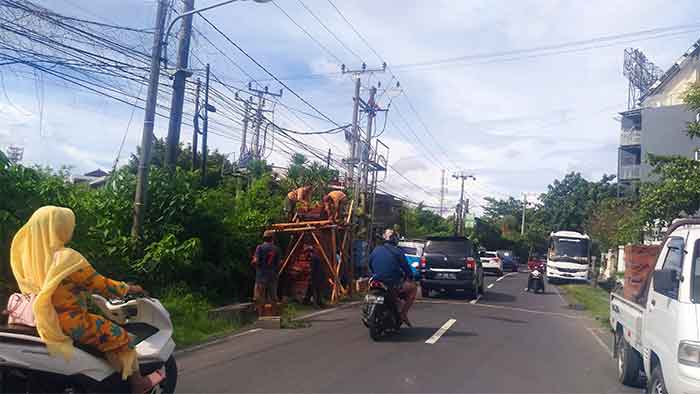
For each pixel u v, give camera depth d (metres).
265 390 6.78
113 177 12.45
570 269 32.16
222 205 14.12
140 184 11.45
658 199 12.61
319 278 15.54
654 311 6.22
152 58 11.45
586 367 8.91
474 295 19.72
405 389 7.02
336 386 7.04
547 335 11.99
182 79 13.38
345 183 25.67
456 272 18.81
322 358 8.64
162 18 11.55
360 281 19.33
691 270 5.66
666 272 5.86
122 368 4.68
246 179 21.41
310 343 9.87
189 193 12.72
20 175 8.81
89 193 12.27
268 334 10.75
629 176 35.56
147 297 5.54
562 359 9.43
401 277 10.72
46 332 4.27
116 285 4.70
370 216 25.19
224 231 13.93
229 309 11.95
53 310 4.33
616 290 9.47
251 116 23.20
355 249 22.03
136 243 11.36
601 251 35.34
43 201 8.81
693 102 13.03
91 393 4.61
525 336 11.65
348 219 18.05
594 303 19.23
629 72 42.59
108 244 11.12
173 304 10.79
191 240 11.81
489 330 12.12
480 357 9.18
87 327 4.52
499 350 9.88
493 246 65.69
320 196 20.64
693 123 13.16
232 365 8.05
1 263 7.79
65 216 4.48
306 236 16.27
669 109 34.47
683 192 12.23
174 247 11.61
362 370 7.92
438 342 10.34
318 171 27.81
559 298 22.12
